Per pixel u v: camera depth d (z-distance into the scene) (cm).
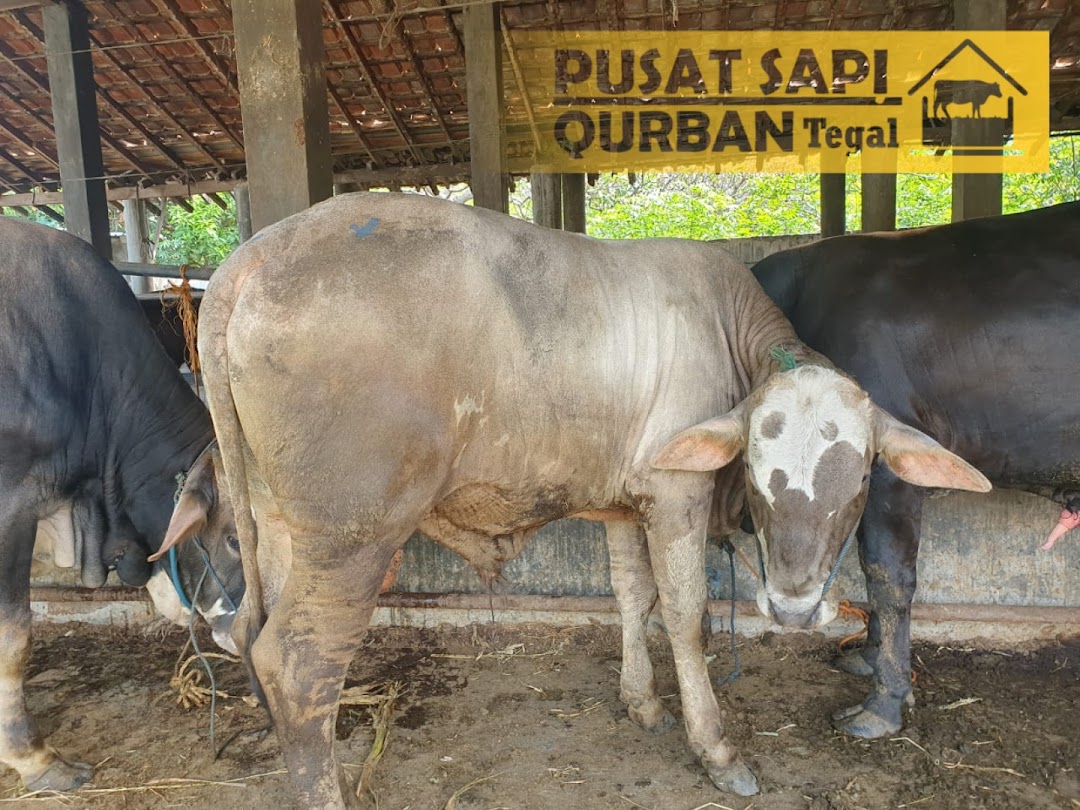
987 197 614
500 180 639
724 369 282
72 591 430
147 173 991
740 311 292
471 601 416
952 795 276
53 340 300
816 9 661
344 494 228
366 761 305
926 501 385
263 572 275
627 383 266
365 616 243
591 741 320
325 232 231
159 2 642
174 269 461
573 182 920
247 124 396
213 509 320
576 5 651
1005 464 311
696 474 272
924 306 306
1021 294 298
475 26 627
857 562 393
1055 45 729
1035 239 309
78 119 640
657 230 1523
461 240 241
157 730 336
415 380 228
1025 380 296
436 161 978
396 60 743
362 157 984
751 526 315
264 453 230
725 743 286
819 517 233
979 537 384
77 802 287
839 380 243
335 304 222
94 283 320
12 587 286
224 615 333
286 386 222
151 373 336
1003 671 361
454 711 345
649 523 278
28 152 948
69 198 651
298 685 235
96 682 379
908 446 244
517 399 249
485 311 239
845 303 317
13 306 289
